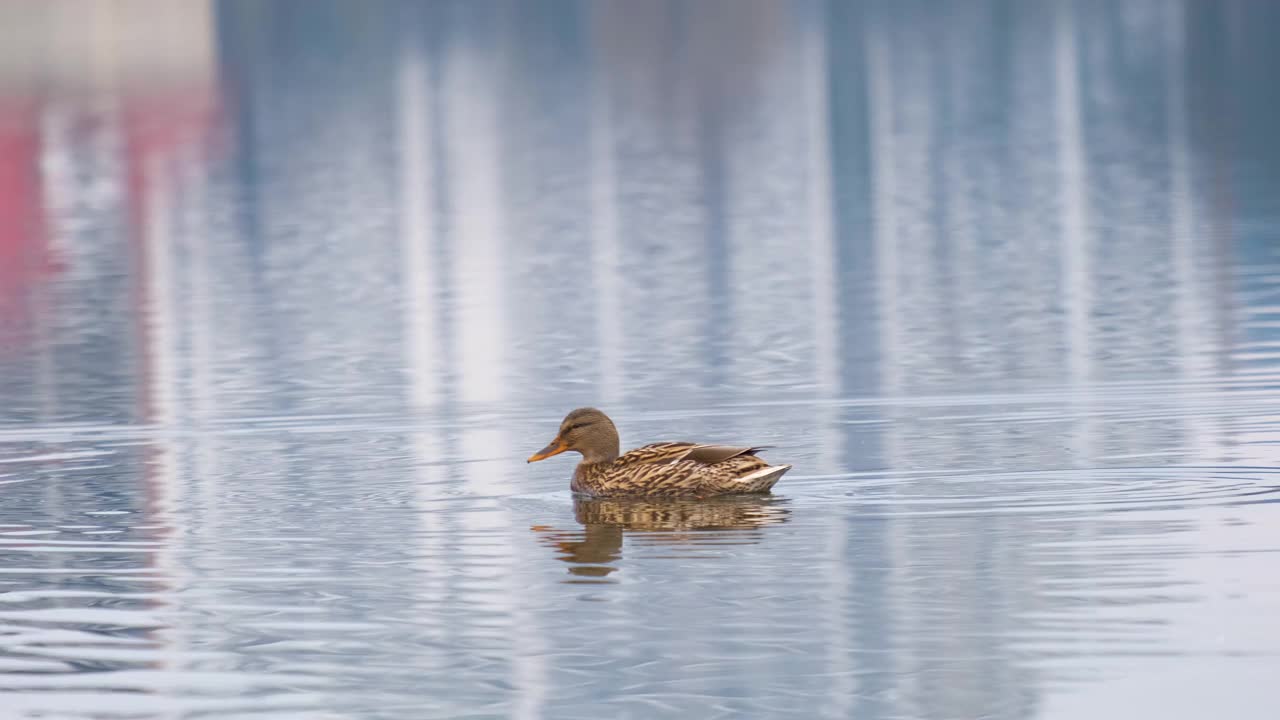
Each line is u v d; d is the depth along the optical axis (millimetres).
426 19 132750
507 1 148625
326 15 135000
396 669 11016
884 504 14656
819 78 84250
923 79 81688
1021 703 10281
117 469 16828
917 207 41062
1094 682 10523
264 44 112062
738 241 36062
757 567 12875
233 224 41062
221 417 19562
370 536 14039
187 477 16391
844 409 19188
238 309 28609
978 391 19969
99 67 92125
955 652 11039
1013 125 61594
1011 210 40062
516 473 16406
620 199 44469
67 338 25828
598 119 68562
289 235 38781
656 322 26375
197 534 14188
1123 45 96750
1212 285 28188
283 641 11531
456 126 66750
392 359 23562
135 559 13469
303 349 24531
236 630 11742
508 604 12156
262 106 75562
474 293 29984
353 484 16000
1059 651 11008
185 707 10508
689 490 15023
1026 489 15023
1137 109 66000
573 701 10523
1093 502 14477
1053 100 70438
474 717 10320
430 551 13539
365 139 62500
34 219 42844
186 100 78000
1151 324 24641
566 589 12461
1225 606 11648
